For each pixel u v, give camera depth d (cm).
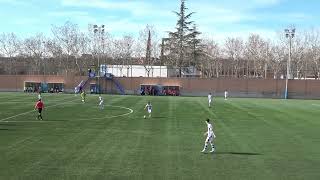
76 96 8619
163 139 3366
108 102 7081
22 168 2327
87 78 10375
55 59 13262
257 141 3359
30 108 5678
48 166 2380
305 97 9712
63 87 10450
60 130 3753
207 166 2456
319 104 7469
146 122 4447
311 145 3206
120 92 10269
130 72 11762
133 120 4609
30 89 10494
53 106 6094
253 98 9419
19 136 3388
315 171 2380
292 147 3114
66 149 2877
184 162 2550
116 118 4759
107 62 13200
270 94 9906
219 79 10050
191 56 13262
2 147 2914
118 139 3322
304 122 4678
